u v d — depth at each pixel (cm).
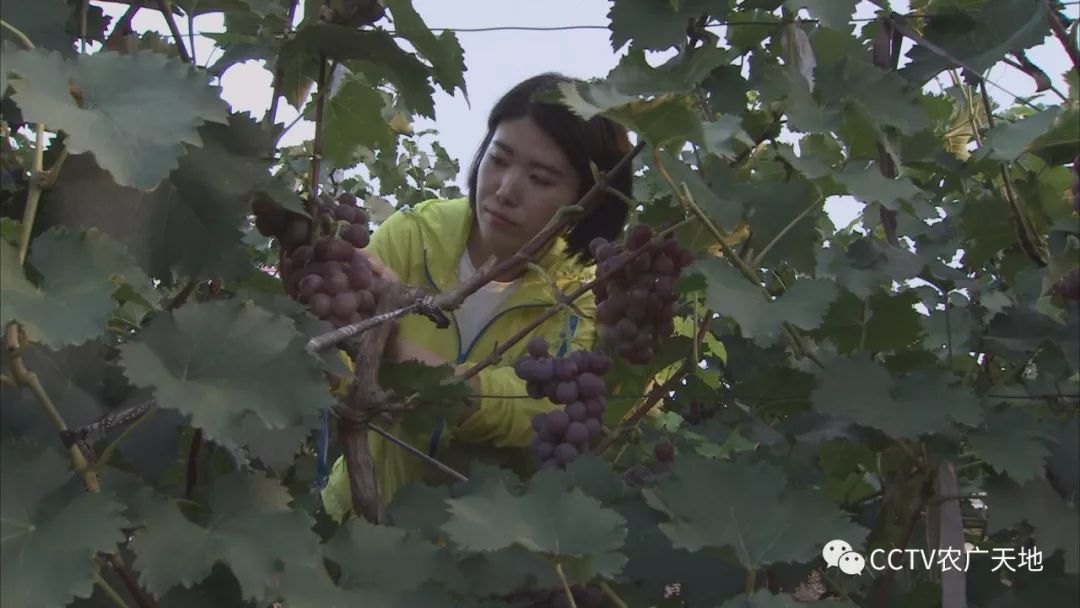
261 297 123
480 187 192
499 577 114
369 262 152
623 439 171
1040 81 141
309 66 151
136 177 89
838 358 132
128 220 111
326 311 136
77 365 110
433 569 110
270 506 103
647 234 154
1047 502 123
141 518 95
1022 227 148
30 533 87
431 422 152
